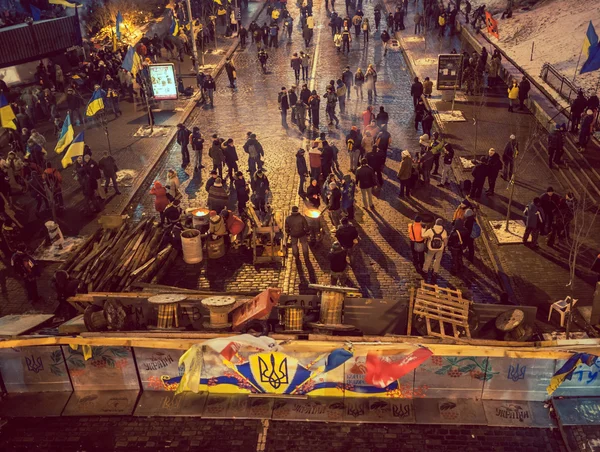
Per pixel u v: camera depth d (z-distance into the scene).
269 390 12.02
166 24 45.72
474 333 12.46
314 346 11.18
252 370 11.81
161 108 29.73
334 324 12.41
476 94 29.59
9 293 16.12
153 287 14.91
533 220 16.59
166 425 11.66
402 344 11.04
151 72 29.05
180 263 17.31
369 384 11.73
